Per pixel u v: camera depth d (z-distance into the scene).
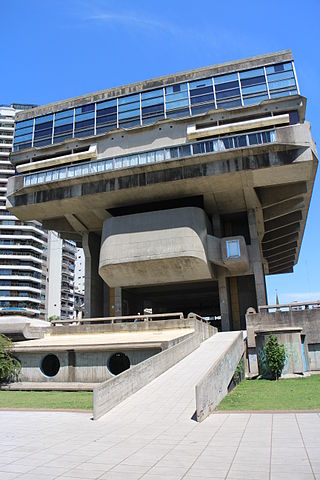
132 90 35.19
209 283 38.03
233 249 32.75
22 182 35.22
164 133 33.31
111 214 37.53
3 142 76.25
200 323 22.22
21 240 72.25
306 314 21.61
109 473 5.77
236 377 15.52
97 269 41.50
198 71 33.78
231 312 35.69
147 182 31.47
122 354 19.84
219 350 18.55
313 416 9.02
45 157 37.09
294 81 31.16
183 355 17.42
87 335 24.75
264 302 33.12
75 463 6.34
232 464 5.93
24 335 24.36
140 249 32.25
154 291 41.50
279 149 29.05
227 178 30.52
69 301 84.38
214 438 7.66
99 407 10.37
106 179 32.78
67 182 33.50
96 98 36.16
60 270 81.31
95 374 19.27
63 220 40.88
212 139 30.48
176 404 11.01
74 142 35.56
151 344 18.25
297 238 45.16
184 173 30.67
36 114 37.81
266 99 31.20
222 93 32.53
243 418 9.37
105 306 41.25
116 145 34.41
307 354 18.67
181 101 33.44
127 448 7.21
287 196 33.44
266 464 5.86
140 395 12.16
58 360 21.03
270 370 16.91
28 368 20.64
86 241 40.31
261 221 37.09
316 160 29.70
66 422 9.95
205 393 10.03
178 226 32.03
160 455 6.64
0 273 68.81
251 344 21.73
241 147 29.48
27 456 6.84
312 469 5.53
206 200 34.19
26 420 10.41
